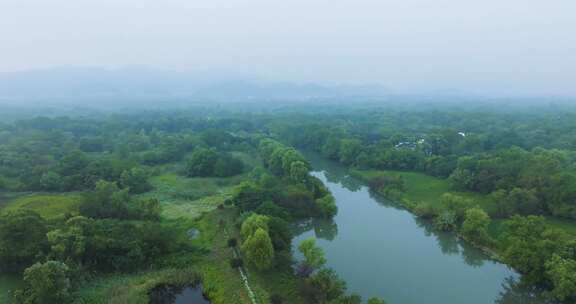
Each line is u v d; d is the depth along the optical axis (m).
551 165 105.00
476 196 107.75
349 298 52.03
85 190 107.56
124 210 82.50
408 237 85.94
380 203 110.00
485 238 76.81
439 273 69.62
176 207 97.94
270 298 55.62
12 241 59.53
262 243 61.53
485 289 64.44
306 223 91.12
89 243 61.44
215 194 110.31
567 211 86.75
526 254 59.53
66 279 52.75
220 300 56.97
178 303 58.03
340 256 75.75
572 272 54.38
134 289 57.41
